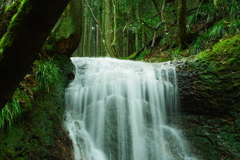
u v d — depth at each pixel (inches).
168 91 161.5
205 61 159.9
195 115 157.3
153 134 143.9
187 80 159.2
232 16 218.2
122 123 142.9
